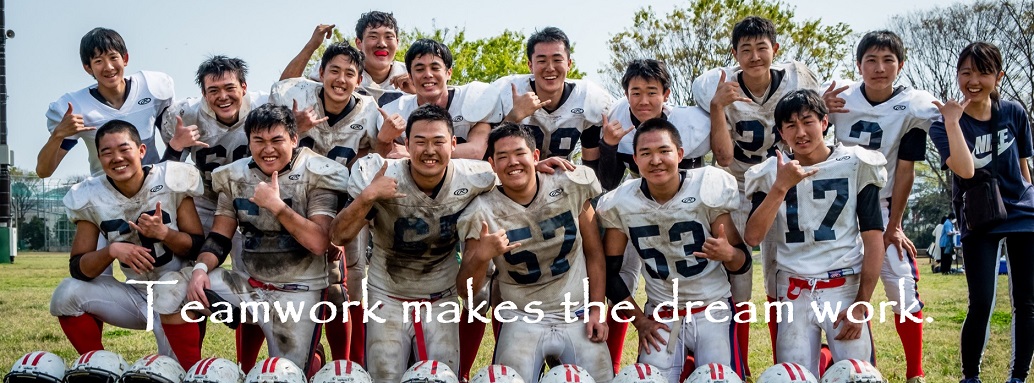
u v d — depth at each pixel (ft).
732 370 14.62
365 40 21.20
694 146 18.12
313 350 16.15
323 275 16.49
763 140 18.35
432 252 15.80
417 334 15.89
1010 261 16.29
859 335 15.34
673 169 15.25
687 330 15.92
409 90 20.57
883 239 16.99
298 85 18.12
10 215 71.46
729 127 18.53
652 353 15.78
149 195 16.39
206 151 18.20
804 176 14.71
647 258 16.07
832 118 18.22
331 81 17.43
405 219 15.40
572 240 15.55
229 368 14.46
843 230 15.65
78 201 16.38
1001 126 16.33
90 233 16.60
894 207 17.30
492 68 70.54
